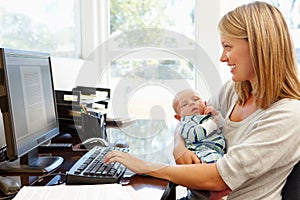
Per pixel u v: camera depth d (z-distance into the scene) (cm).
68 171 92
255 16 89
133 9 237
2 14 140
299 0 205
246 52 92
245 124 98
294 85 90
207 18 213
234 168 83
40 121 105
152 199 74
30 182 87
